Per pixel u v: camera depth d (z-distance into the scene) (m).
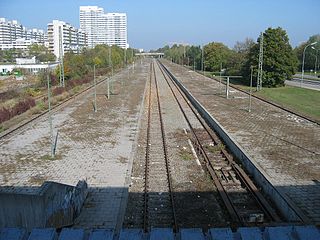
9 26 170.25
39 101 35.16
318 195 13.08
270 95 40.69
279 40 48.94
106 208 12.64
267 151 18.38
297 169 15.75
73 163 17.22
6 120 27.50
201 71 79.94
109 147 19.88
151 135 23.59
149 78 64.19
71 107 32.88
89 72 60.44
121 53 94.25
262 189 14.88
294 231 5.58
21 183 14.73
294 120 26.38
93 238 5.52
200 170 16.88
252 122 25.61
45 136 22.31
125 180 15.05
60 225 10.98
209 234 5.64
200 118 29.19
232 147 20.06
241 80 57.25
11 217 10.25
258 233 5.54
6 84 58.44
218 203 13.42
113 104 34.38
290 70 49.59
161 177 15.99
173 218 12.20
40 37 199.12
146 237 5.65
